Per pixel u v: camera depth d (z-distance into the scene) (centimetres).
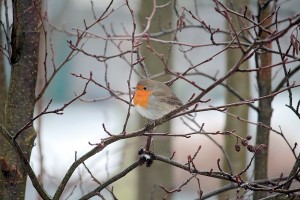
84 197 697
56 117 2716
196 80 2573
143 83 886
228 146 1266
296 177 712
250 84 1327
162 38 1403
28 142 747
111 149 1938
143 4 1427
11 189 737
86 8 2677
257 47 622
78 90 2978
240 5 1231
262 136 923
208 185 2161
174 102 888
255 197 850
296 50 645
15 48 745
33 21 751
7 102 755
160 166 1470
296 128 2400
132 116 2162
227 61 1292
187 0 1989
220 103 2372
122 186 1909
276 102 2650
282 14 1455
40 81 1141
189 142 2330
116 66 2956
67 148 2322
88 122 2677
